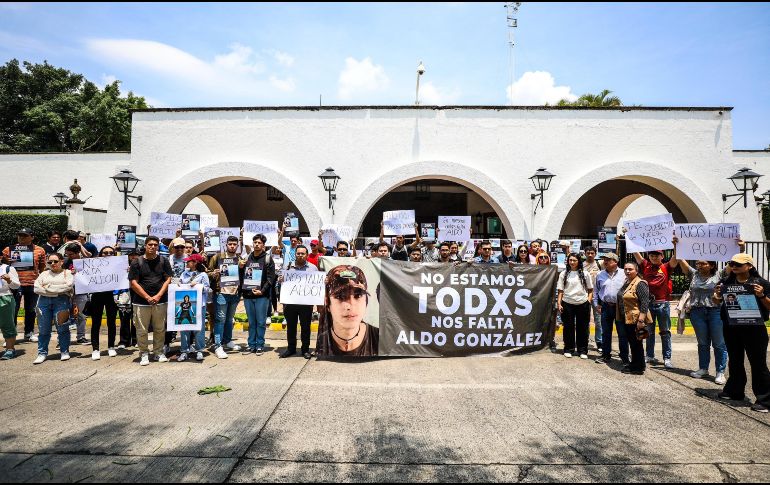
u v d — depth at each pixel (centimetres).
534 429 443
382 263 707
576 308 722
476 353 717
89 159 1783
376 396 534
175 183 1283
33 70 2811
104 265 691
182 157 1306
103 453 380
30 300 820
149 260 670
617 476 354
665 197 1584
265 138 1293
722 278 547
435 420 463
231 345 769
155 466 359
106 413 470
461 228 1055
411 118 1273
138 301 658
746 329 509
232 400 512
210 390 539
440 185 2056
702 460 382
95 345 695
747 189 1215
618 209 1806
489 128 1268
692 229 662
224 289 714
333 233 1094
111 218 1291
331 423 451
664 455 390
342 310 691
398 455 385
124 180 1252
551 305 745
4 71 2730
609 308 700
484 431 437
